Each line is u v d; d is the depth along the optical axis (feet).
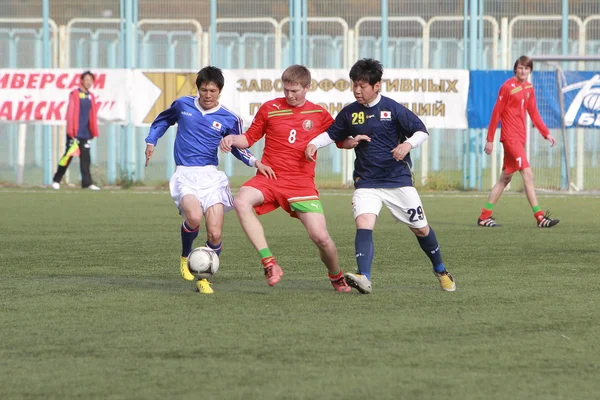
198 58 149.69
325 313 47.11
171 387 33.30
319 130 54.08
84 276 60.80
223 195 57.82
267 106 54.03
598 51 145.38
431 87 140.97
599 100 137.28
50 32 152.66
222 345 39.78
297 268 64.39
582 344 40.16
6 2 152.76
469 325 44.11
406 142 51.24
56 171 152.46
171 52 152.46
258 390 32.89
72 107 143.33
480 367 36.19
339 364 36.50
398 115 52.31
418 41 147.13
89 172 147.84
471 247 76.64
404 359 37.35
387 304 49.80
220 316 46.32
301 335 41.75
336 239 83.25
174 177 58.29
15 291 54.39
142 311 47.75
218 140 58.39
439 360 37.22
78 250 74.84
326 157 153.99
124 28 151.53
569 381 34.22
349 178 152.46
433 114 141.28
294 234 86.48
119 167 153.99
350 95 142.61
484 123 140.87
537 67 146.41
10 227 92.48
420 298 51.78
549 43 145.48
